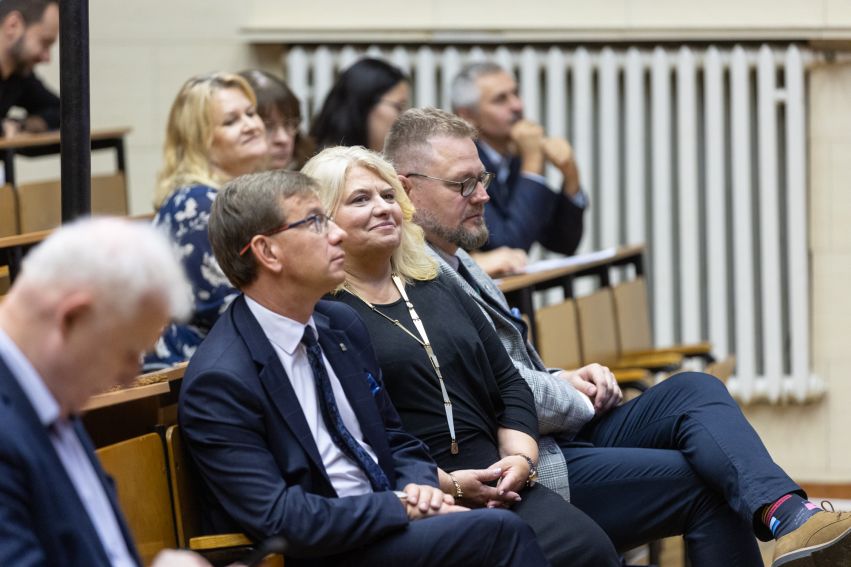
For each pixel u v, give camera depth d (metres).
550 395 5.19
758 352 10.06
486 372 4.90
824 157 9.82
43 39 7.73
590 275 7.93
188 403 4.00
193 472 4.12
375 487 4.19
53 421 2.79
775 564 4.52
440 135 5.29
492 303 5.41
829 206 9.84
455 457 4.71
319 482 4.08
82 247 2.72
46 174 9.68
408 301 4.85
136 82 9.91
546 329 6.61
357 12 9.78
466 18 9.74
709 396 5.20
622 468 5.06
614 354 7.75
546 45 9.91
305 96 9.67
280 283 4.14
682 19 9.64
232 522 4.04
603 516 5.04
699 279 9.96
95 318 2.71
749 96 9.76
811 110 9.80
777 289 9.70
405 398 4.70
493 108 8.18
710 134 9.70
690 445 5.00
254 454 3.96
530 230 7.97
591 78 9.81
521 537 4.10
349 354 4.39
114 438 4.24
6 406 2.71
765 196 9.66
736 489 4.80
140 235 2.78
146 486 3.95
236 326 4.14
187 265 5.38
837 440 9.94
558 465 5.05
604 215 9.78
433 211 5.28
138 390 4.00
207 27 9.88
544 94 9.99
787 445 10.01
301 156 7.38
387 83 7.74
